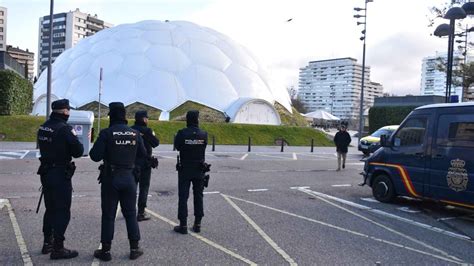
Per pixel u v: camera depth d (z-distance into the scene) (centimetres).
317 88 14150
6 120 2364
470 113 736
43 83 4056
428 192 801
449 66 1330
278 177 1257
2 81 2441
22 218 654
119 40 3906
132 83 3478
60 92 3669
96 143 480
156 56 3678
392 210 827
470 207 724
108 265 467
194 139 602
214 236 594
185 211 603
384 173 909
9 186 930
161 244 550
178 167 607
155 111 3322
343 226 681
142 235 589
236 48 4259
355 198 949
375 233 645
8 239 549
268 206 817
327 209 812
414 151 832
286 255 521
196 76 3653
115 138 485
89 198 827
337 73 13512
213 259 497
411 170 835
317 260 507
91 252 508
